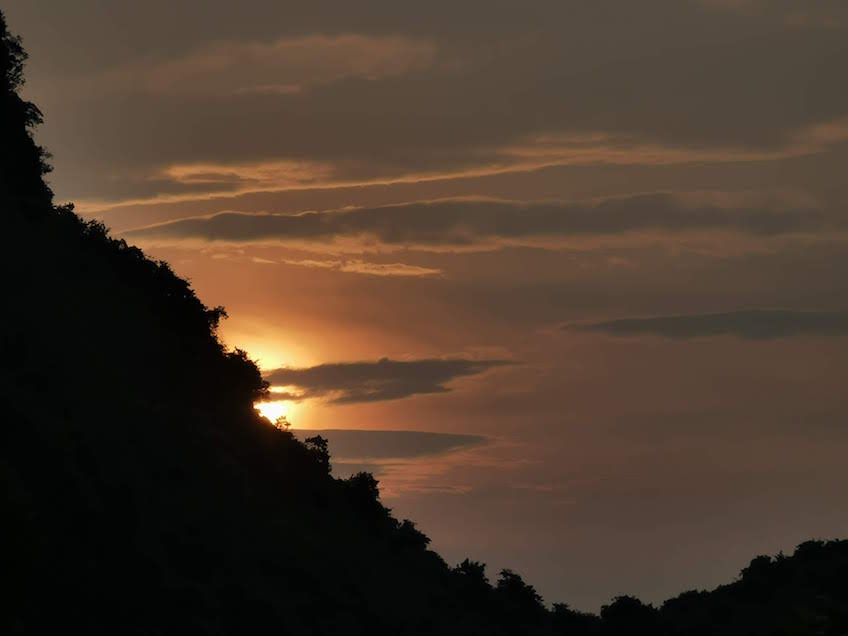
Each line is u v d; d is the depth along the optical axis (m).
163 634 111.75
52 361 136.12
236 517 150.62
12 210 172.50
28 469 111.50
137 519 122.50
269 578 143.88
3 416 114.06
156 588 116.75
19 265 156.75
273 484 181.88
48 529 107.56
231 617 125.31
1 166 180.50
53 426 121.25
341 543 184.88
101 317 172.50
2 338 130.50
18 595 93.31
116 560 113.69
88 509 114.75
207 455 161.25
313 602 146.50
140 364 172.75
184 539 130.88
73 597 103.94
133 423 145.25
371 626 155.12
